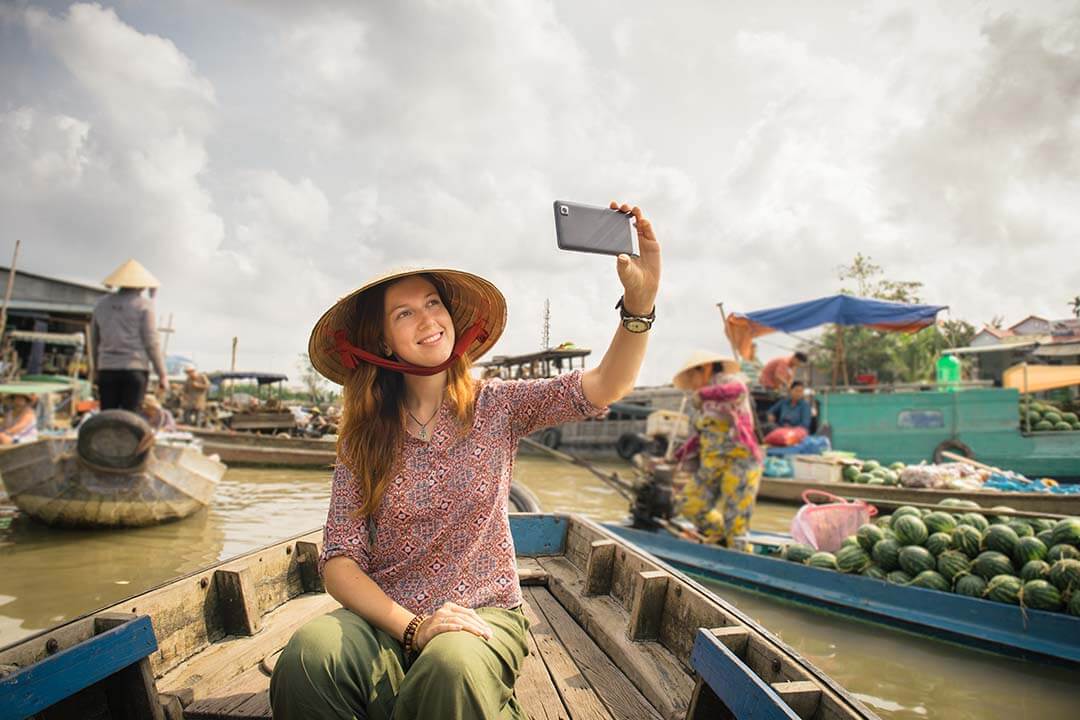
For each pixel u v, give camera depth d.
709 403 5.92
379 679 1.47
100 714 1.73
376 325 1.78
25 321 24.48
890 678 3.62
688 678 2.11
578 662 2.38
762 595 4.98
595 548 2.96
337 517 1.67
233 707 1.94
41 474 6.58
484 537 1.72
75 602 4.68
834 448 10.77
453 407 1.73
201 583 2.37
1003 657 3.80
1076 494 6.92
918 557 4.46
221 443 12.43
